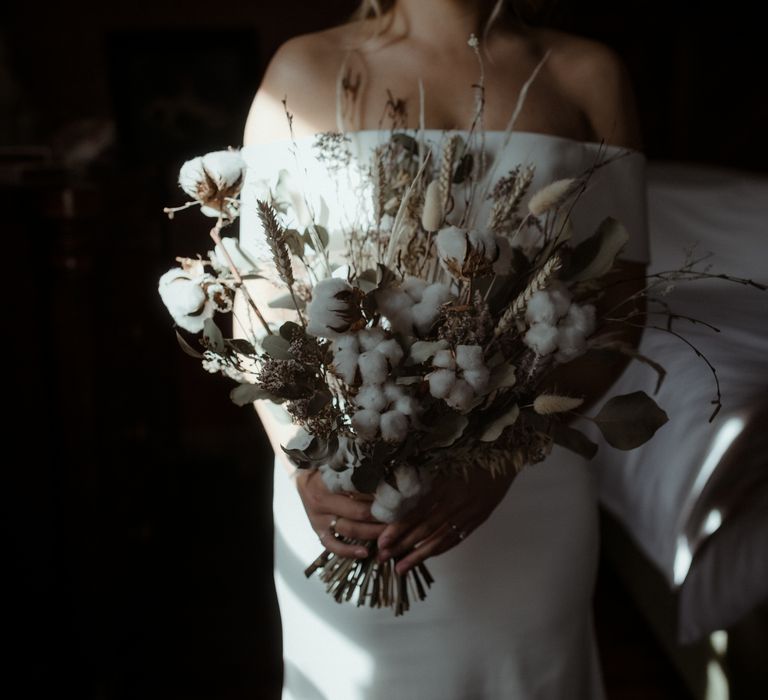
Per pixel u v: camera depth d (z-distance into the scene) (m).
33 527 1.69
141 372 2.23
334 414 0.89
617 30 3.16
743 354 1.64
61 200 1.60
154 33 3.20
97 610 1.75
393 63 1.12
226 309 0.94
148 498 2.25
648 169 2.94
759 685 1.40
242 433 3.39
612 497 1.79
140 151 3.25
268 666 2.02
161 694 1.91
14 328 1.63
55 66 3.19
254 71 3.24
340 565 1.02
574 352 0.88
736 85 3.13
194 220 3.08
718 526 1.37
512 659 1.13
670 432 1.56
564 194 0.88
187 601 2.33
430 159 0.98
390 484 0.90
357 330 0.86
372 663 1.13
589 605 1.22
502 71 1.14
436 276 0.97
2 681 1.64
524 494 1.14
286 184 1.00
